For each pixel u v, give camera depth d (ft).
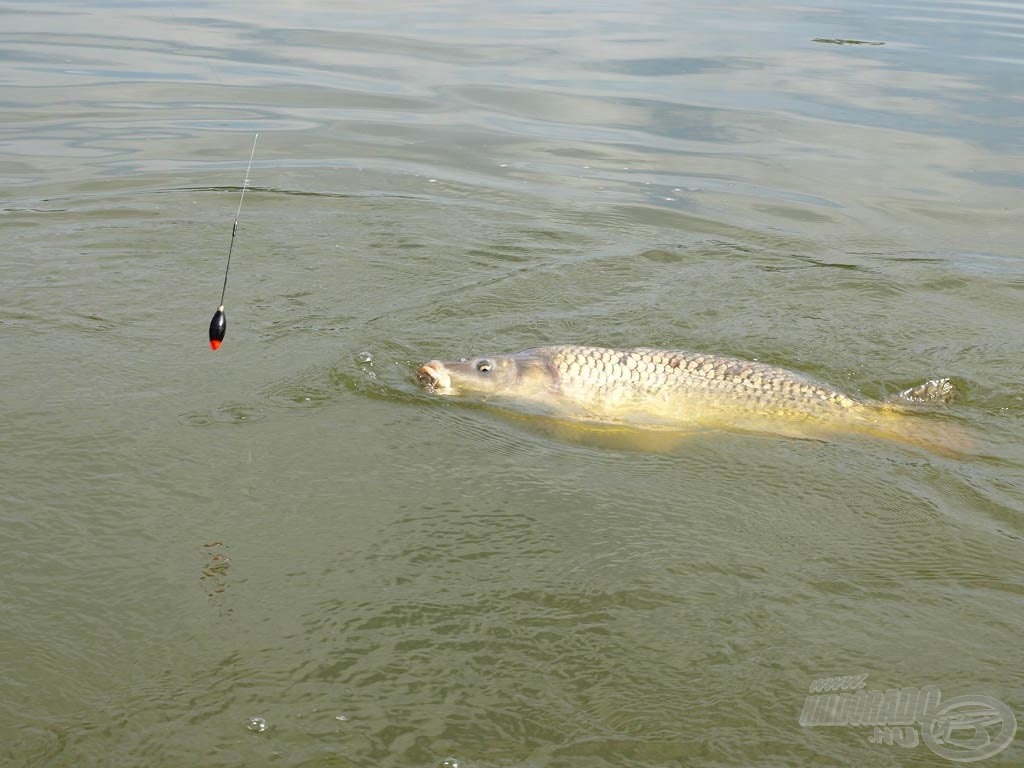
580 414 5.96
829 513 5.33
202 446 5.58
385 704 4.44
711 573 4.98
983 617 4.81
